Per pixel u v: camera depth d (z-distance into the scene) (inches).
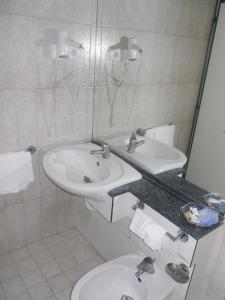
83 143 76.1
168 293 51.2
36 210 77.6
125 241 66.1
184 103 51.3
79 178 67.3
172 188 55.9
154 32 55.6
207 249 49.5
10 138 64.4
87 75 69.8
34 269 73.0
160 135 58.9
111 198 55.6
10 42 56.6
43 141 69.7
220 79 43.8
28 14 56.7
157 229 49.4
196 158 50.6
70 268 74.1
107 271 54.6
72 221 88.2
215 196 48.4
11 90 60.3
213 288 55.1
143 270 52.2
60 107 68.8
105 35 66.2
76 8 62.2
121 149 70.6
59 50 62.4
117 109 69.3
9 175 66.2
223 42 42.3
